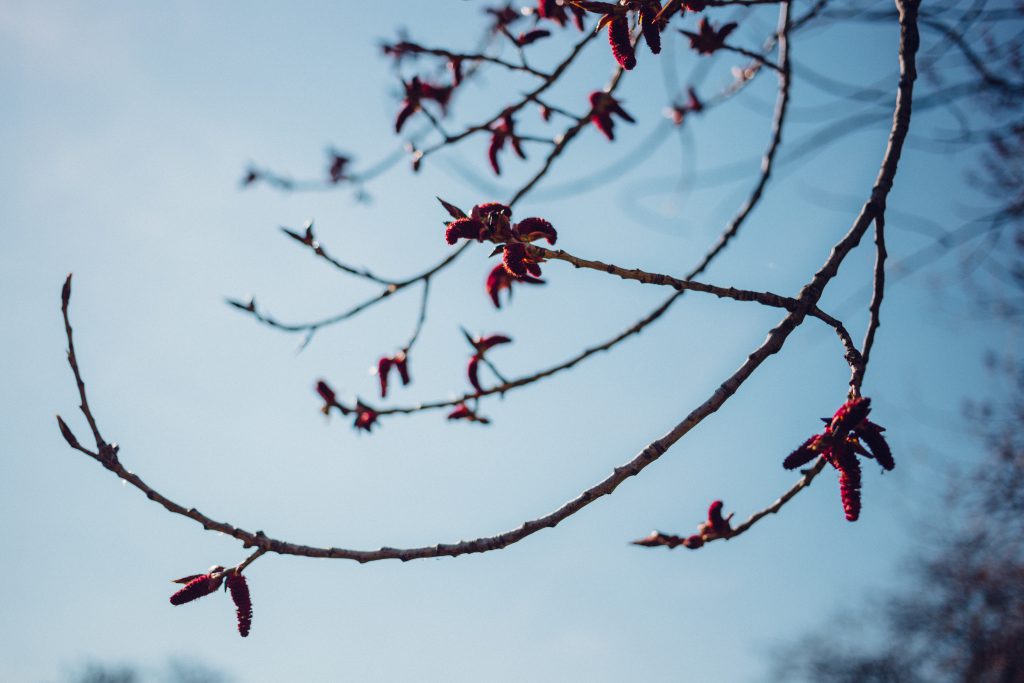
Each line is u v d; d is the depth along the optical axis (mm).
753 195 4184
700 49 4355
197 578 2328
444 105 4523
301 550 2352
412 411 4070
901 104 3008
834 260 2623
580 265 2287
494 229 2238
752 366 2404
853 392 2363
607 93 4105
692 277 3986
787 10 4465
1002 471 12781
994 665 15742
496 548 2309
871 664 19422
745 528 2971
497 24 4547
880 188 2816
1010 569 14906
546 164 4145
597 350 3787
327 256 3594
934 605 17391
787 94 4395
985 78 4602
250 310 3812
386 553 2359
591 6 2412
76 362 2242
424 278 4027
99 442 2246
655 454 2309
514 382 3850
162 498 2275
